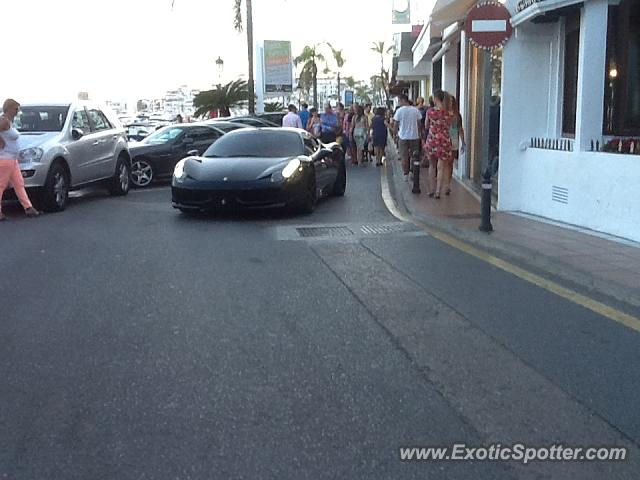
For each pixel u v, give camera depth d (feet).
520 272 25.17
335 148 45.91
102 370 16.28
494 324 19.34
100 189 53.83
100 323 19.67
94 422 13.70
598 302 21.45
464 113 56.13
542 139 36.27
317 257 27.63
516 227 32.50
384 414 13.93
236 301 21.62
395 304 21.24
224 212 39.40
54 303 21.65
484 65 45.80
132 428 13.42
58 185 41.11
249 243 30.53
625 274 23.52
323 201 44.16
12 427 13.55
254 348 17.58
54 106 44.73
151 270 25.70
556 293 22.44
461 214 36.68
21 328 19.31
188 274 25.02
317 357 16.96
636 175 28.81
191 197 36.94
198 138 59.16
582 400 14.56
